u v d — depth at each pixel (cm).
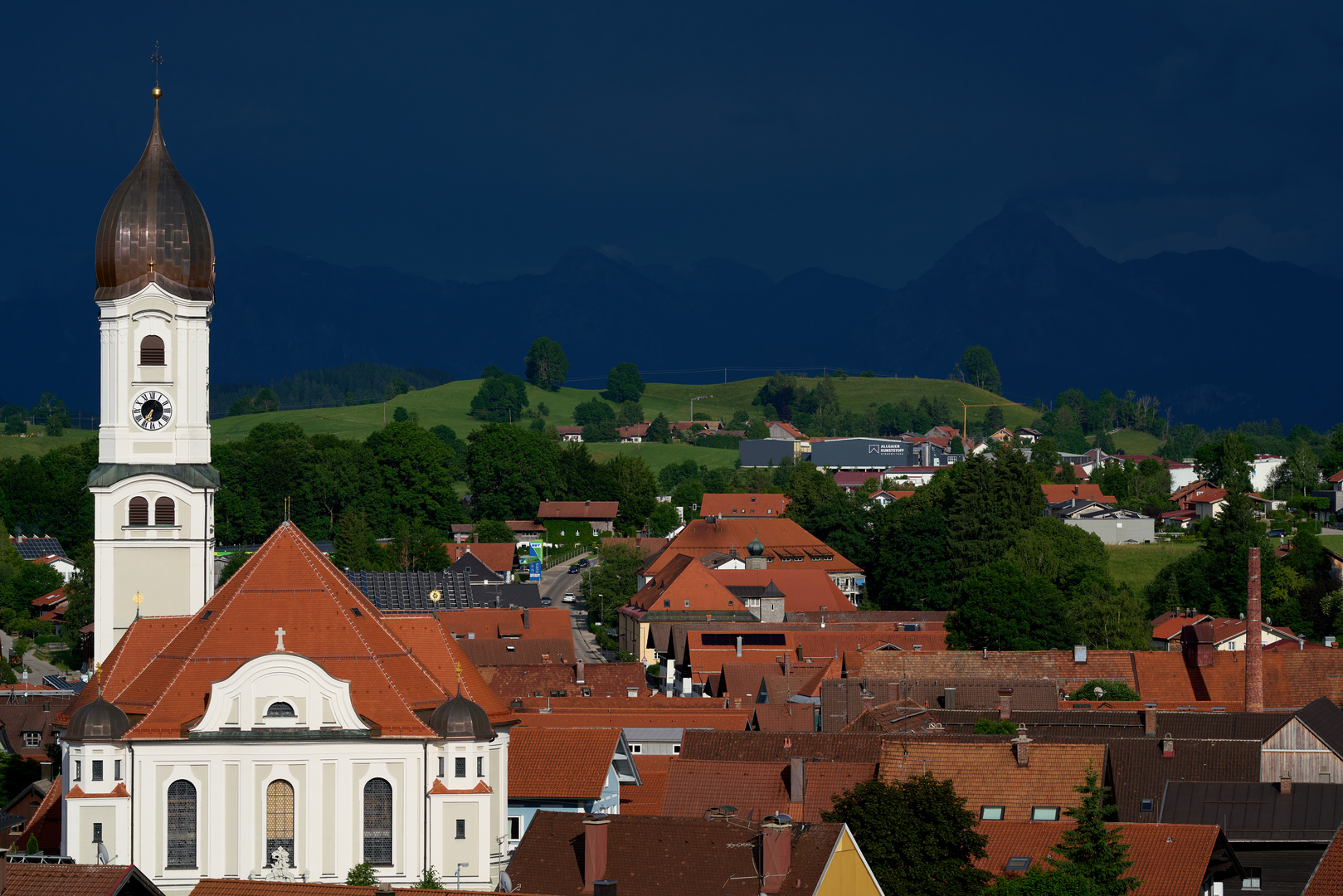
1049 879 17250
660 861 18188
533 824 19150
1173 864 18250
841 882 17412
